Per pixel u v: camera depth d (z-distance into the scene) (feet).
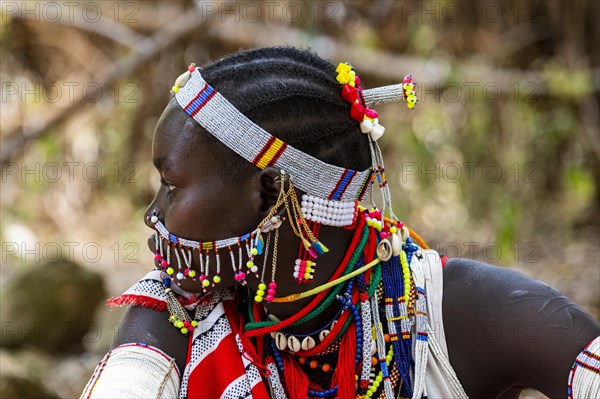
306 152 8.26
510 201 33.94
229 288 9.34
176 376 8.72
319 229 8.59
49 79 39.04
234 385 8.71
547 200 37.22
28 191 41.60
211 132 8.09
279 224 8.21
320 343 8.93
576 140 37.01
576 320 8.52
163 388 8.43
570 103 37.14
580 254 32.73
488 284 9.01
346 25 35.27
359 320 8.92
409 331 8.90
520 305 8.75
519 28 37.76
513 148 36.58
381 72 35.40
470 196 36.11
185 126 8.20
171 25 33.88
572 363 8.38
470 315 8.92
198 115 8.13
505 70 38.06
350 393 8.76
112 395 8.09
